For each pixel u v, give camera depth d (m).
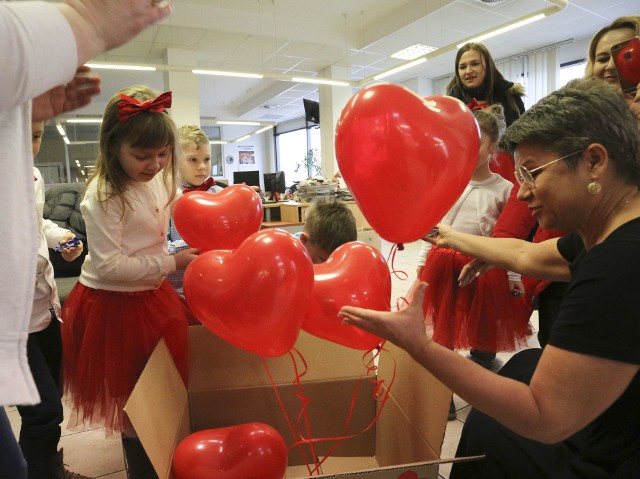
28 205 0.53
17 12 0.43
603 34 1.49
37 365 1.24
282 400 1.24
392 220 0.83
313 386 1.25
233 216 1.16
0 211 0.49
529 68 7.11
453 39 6.53
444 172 0.77
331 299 0.94
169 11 0.55
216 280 0.88
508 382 0.67
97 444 1.61
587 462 0.76
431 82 8.92
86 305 1.22
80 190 2.68
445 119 0.78
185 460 0.92
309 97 10.27
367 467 1.25
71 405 1.32
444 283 1.66
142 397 0.81
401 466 0.72
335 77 8.12
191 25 5.98
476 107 1.78
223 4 5.52
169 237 1.84
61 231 1.44
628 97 1.23
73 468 1.47
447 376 0.68
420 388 0.97
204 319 0.93
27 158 0.53
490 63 2.07
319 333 1.00
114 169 1.15
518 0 5.24
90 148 10.09
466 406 1.81
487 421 0.90
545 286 1.42
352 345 1.00
